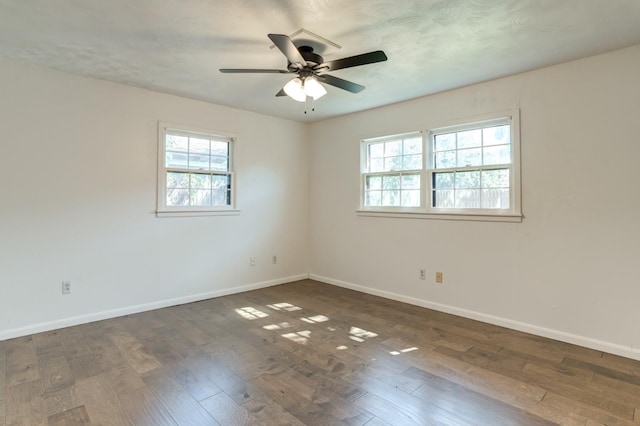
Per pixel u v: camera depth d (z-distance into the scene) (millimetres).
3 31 2533
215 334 3199
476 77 3396
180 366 2568
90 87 3496
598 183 2889
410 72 3281
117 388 2266
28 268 3189
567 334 3043
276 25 2434
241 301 4285
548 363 2639
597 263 2902
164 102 3986
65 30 2520
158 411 2023
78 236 3451
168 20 2377
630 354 2732
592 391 2250
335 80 2812
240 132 4680
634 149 2729
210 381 2361
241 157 4707
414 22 2385
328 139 5199
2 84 3053
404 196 4305
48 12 2275
